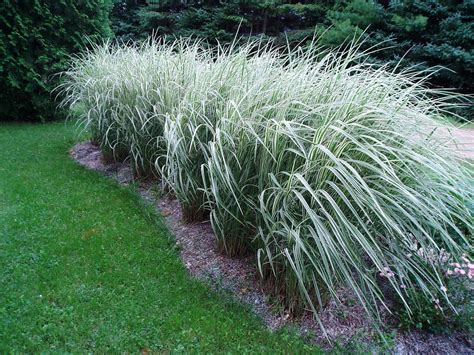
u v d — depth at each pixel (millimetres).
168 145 2719
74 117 7125
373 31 9250
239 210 2502
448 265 2215
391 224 1786
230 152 2396
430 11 9188
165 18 12352
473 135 3340
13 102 7012
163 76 4043
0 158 4938
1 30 6461
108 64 4891
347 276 1876
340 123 2000
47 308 2211
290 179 1980
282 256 2184
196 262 2783
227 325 2184
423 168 2145
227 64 3357
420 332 2150
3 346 1924
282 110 2342
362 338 2109
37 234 3047
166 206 3656
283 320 2229
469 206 2369
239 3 11281
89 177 4422
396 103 2402
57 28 6961
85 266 2668
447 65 8828
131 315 2215
